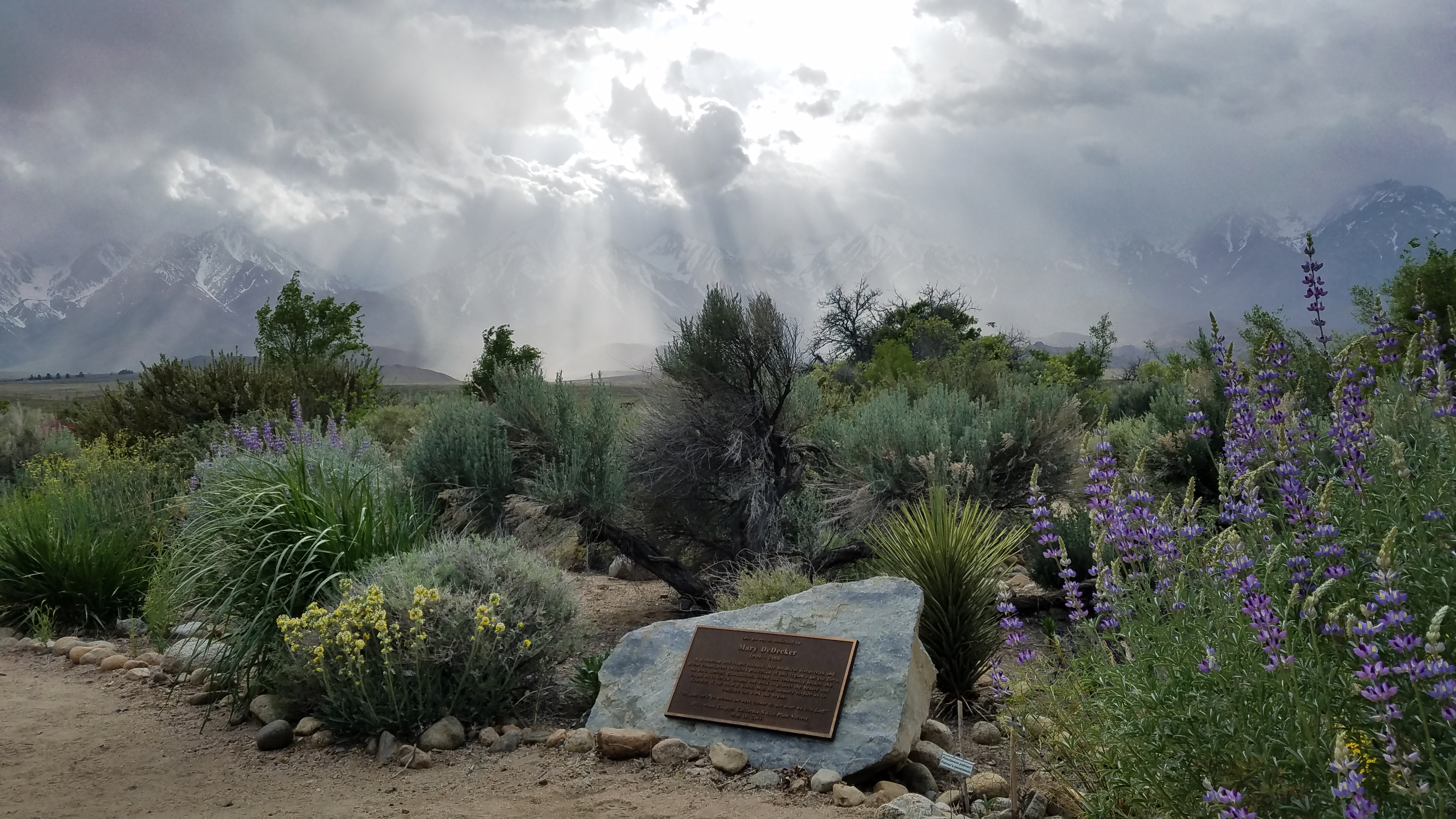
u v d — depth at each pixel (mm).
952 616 6414
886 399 11219
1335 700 3014
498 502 10281
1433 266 10047
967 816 4465
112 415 16562
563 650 6371
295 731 5930
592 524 9633
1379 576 2781
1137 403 20812
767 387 9789
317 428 13086
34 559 8938
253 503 7117
